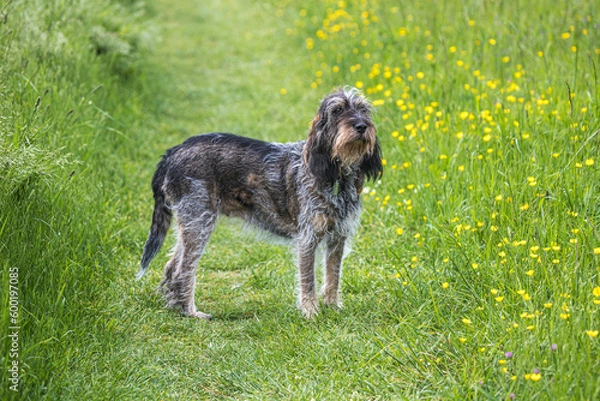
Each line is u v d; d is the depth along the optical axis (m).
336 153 6.14
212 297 6.97
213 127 12.07
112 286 6.60
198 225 6.50
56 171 7.19
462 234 6.58
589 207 6.33
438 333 5.50
